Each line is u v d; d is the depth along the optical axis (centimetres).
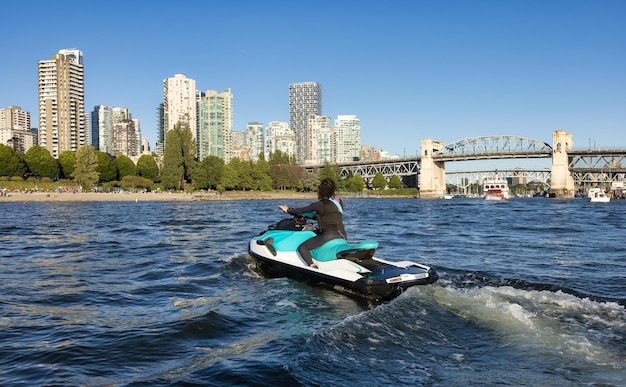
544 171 18912
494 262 1180
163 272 1053
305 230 971
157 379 427
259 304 715
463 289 785
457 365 445
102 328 603
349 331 538
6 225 2750
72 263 1212
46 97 17650
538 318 582
